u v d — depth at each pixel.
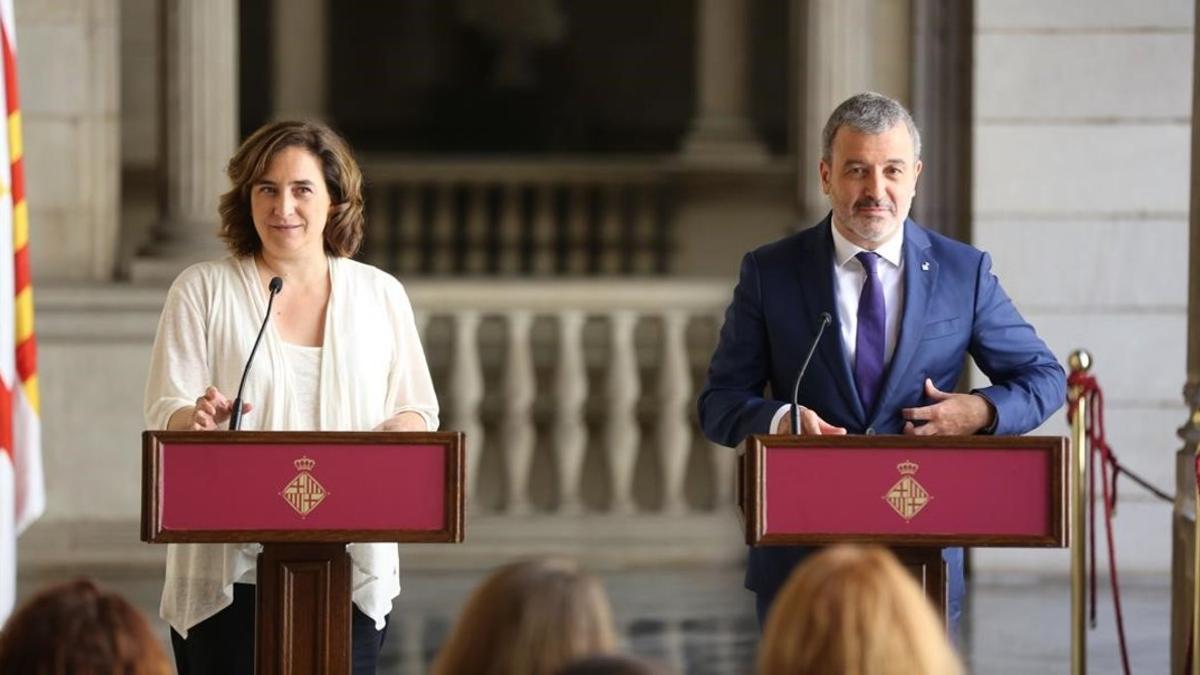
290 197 11.41
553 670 6.51
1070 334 22.88
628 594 22.14
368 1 38.75
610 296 24.98
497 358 26.84
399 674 17.52
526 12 38.81
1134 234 22.83
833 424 11.51
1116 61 22.81
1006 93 22.88
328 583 10.77
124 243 34.72
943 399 11.20
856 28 24.00
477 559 24.25
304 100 38.31
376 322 11.64
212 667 11.58
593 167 37.09
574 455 24.98
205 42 23.97
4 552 12.98
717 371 11.84
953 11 23.45
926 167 23.50
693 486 26.19
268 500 10.34
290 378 11.41
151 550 23.44
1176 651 15.38
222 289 11.48
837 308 11.55
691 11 38.69
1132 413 22.83
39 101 23.86
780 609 6.54
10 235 13.18
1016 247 22.89
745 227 36.38
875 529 10.41
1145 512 22.78
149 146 34.75
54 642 6.48
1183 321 22.81
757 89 37.12
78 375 23.36
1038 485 10.42
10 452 13.06
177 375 11.31
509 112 38.94
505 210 37.34
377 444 10.37
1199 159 15.45
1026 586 22.77
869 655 6.33
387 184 37.62
